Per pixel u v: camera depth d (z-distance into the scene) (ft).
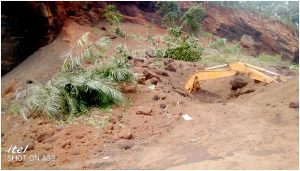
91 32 59.62
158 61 44.19
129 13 79.66
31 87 27.25
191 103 27.71
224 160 16.49
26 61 51.52
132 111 25.30
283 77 32.73
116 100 26.32
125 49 42.34
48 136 22.15
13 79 42.37
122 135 21.75
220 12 99.09
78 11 63.46
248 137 19.44
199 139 20.47
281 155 16.49
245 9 107.34
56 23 56.75
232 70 33.01
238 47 77.87
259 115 23.24
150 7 84.74
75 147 20.75
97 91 26.21
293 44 114.01
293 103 23.03
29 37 53.83
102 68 29.19
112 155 19.58
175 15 79.71
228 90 36.17
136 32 68.95
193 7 76.64
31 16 53.31
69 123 23.40
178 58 49.60
